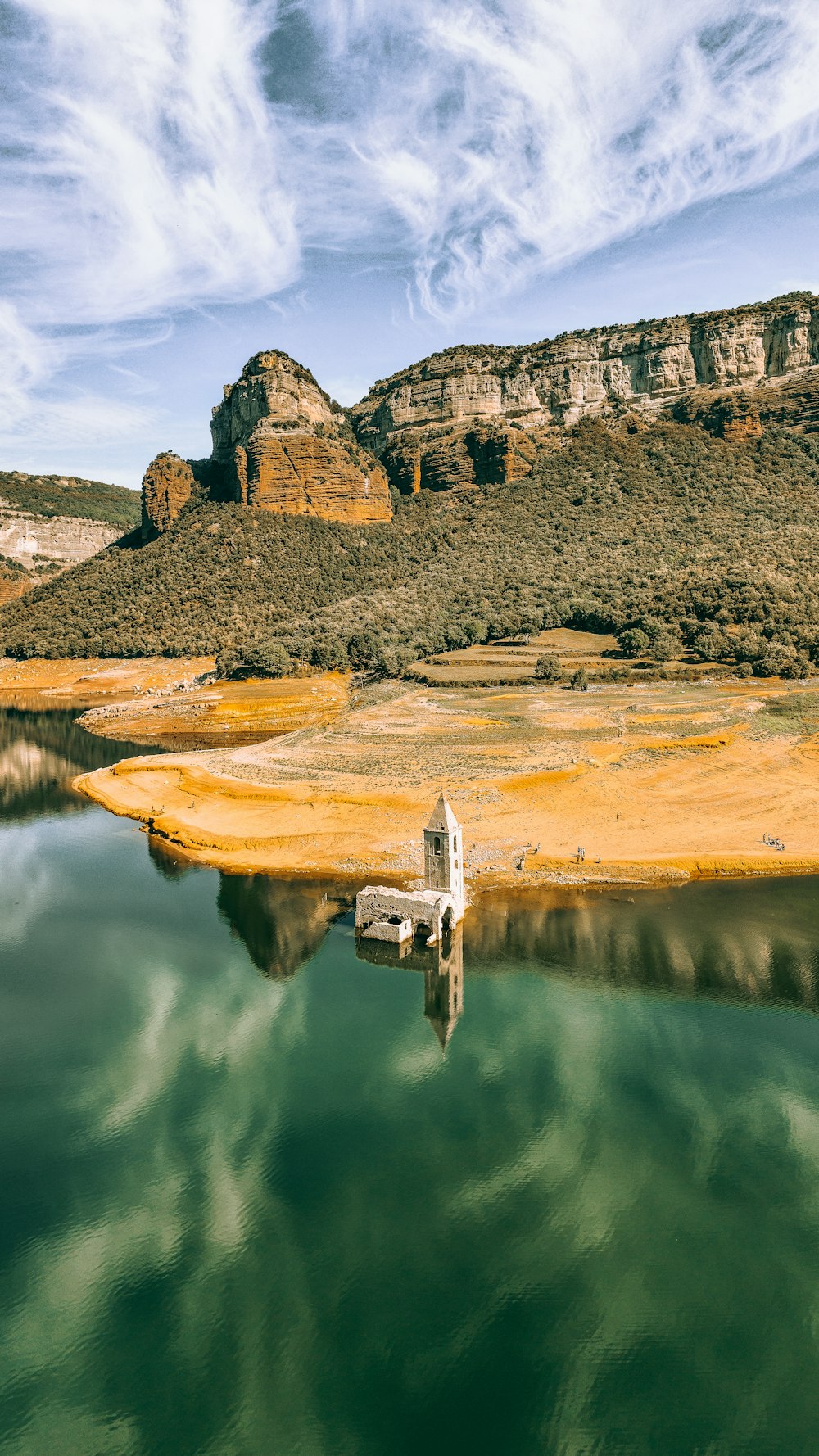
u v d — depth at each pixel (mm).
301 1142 28453
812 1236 23859
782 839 57312
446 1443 18484
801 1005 36594
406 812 64375
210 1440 18812
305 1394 19812
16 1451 18703
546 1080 31531
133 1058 33969
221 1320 21891
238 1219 25219
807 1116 29094
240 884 54094
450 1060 33031
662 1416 18906
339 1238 24391
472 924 45906
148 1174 27250
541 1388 19688
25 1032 36281
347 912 48719
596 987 38531
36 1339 21594
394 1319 21703
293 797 69250
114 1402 19828
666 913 46469
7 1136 29281
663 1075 31578
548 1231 24328
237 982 40562
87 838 65938
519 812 63812
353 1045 34500
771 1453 17969
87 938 46156
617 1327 21266
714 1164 26812
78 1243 24562
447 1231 24438
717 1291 22203
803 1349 20516
